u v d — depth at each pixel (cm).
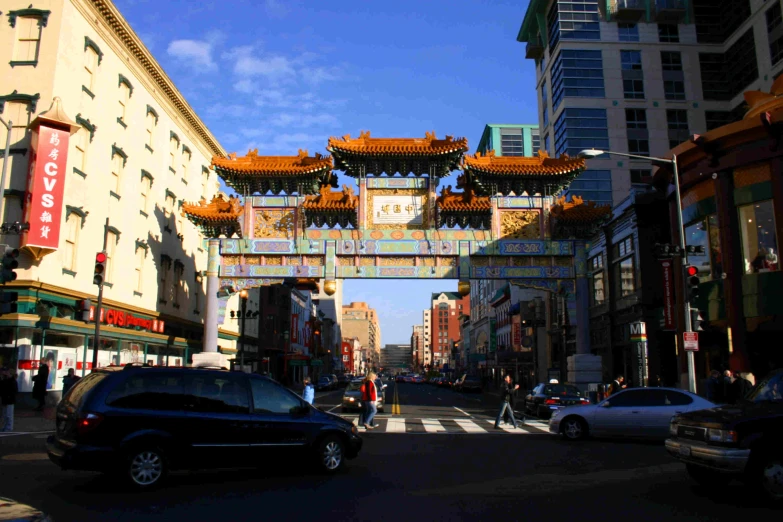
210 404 1044
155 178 3431
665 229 3416
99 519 784
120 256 2991
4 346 2300
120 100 3027
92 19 2723
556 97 6444
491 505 888
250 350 5450
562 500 925
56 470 1136
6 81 2452
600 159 5975
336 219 3044
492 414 2888
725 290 2450
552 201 3044
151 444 972
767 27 5409
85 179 2656
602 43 6241
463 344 12800
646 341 3300
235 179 2989
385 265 2980
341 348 16038
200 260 4200
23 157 2411
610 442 1720
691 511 855
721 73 6178
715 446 918
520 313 6269
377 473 1162
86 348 2639
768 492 884
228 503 888
